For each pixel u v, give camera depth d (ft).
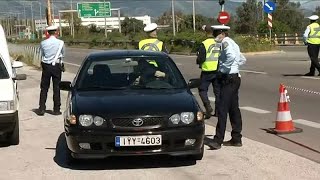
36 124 34.37
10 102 26.53
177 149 21.70
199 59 34.88
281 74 65.77
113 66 25.95
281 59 96.78
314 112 36.65
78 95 23.84
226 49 25.41
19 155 25.50
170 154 21.79
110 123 21.42
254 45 127.13
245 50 124.67
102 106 22.03
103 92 24.12
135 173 21.71
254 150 25.34
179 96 23.30
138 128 21.31
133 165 22.99
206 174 21.29
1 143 28.02
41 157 24.97
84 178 21.12
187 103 22.45
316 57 60.85
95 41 214.90
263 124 32.81
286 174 21.03
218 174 21.24
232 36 136.15
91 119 21.62
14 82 28.96
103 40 210.38
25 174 21.93
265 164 22.62
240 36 137.28
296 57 102.12
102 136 21.30
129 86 24.80
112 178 21.04
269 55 114.52
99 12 227.40
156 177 21.04
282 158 23.63
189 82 25.63
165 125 21.50
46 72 37.58
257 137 28.68
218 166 22.49
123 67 25.99
